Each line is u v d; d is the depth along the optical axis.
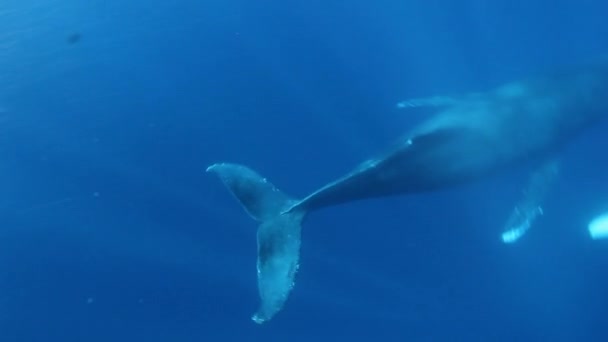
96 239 19.02
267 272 12.64
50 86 21.03
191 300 18.31
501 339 16.30
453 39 21.50
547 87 14.76
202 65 21.31
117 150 19.61
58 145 19.95
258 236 13.11
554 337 16.00
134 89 20.81
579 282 16.41
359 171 13.09
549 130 14.23
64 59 21.66
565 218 16.83
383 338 17.14
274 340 17.75
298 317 17.89
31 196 19.53
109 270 18.78
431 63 20.72
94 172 19.48
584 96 14.74
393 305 17.38
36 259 19.00
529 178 14.48
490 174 13.91
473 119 13.77
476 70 20.34
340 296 17.73
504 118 13.93
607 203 16.50
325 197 13.23
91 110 20.44
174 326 18.12
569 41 20.88
